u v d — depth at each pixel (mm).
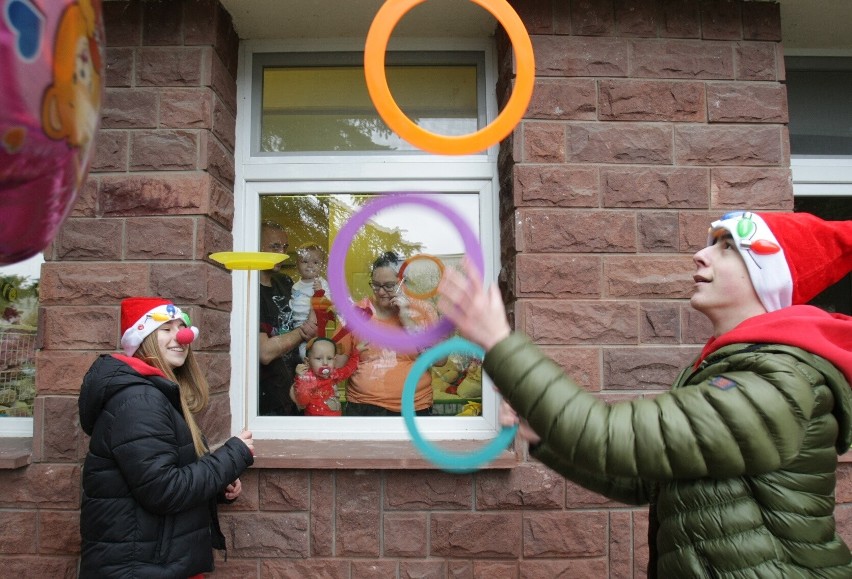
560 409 1022
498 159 2928
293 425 2854
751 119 2725
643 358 2574
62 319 2539
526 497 2525
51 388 2523
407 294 2916
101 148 2611
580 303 2582
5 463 2453
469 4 2770
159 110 2629
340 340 2912
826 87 3227
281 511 2543
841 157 3182
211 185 2650
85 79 811
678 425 1009
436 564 2523
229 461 1938
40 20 717
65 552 2488
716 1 2764
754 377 1060
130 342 2066
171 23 2672
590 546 2518
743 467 1016
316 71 3072
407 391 1347
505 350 1053
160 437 1790
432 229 2941
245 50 3023
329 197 2973
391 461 2494
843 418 1129
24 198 776
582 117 2662
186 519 1865
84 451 2508
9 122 700
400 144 3041
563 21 2691
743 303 1284
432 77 3072
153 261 2566
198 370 2232
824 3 2809
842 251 1271
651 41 2721
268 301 2930
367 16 2873
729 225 1294
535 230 2596
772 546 1053
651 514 1329
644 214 2639
